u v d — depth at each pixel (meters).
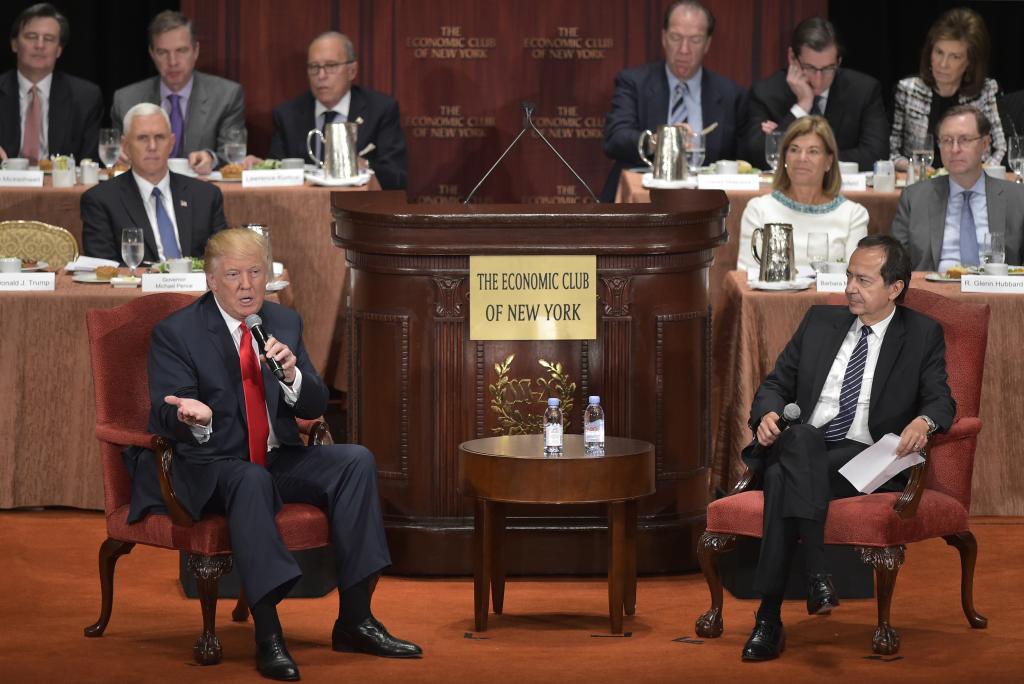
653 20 31.64
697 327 17.53
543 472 14.91
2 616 15.88
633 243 16.88
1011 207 22.66
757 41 31.80
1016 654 14.65
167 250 22.98
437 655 14.63
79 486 20.00
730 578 16.92
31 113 28.42
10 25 31.58
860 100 28.34
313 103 28.92
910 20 32.66
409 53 31.61
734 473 19.89
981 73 28.14
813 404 15.95
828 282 19.78
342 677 13.92
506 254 16.80
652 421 17.27
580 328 16.92
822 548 14.62
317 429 15.73
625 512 15.87
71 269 21.16
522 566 17.47
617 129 28.58
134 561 18.05
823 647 14.91
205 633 14.40
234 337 15.36
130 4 32.00
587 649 14.82
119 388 15.42
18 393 19.77
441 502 17.28
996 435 19.80
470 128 31.84
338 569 14.74
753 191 24.66
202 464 14.69
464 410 17.11
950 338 16.05
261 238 15.13
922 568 17.73
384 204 17.38
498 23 31.58
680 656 14.59
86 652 14.66
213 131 28.61
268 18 31.39
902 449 14.61
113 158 26.64
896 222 23.11
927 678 13.90
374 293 17.19
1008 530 19.25
